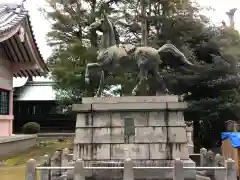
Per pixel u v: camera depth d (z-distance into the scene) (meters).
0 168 18.45
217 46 23.28
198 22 23.80
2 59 25.09
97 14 24.45
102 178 12.46
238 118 22.47
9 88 26.36
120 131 13.04
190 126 26.41
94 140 12.99
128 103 13.06
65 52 25.11
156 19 23.36
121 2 25.84
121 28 25.92
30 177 10.88
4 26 21.67
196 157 16.06
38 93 45.81
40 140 34.59
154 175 12.45
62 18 25.70
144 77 13.58
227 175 11.23
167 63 21.70
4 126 25.64
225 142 17.98
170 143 12.89
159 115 13.12
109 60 13.59
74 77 24.28
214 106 21.97
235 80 22.27
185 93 23.72
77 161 11.02
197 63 22.42
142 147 12.90
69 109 28.45
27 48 25.34
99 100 13.46
